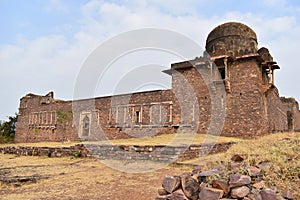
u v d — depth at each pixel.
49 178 6.87
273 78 16.38
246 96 14.98
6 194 5.32
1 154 14.88
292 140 7.34
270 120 16.19
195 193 3.99
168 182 4.25
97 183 6.06
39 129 26.31
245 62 15.48
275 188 3.92
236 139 13.12
